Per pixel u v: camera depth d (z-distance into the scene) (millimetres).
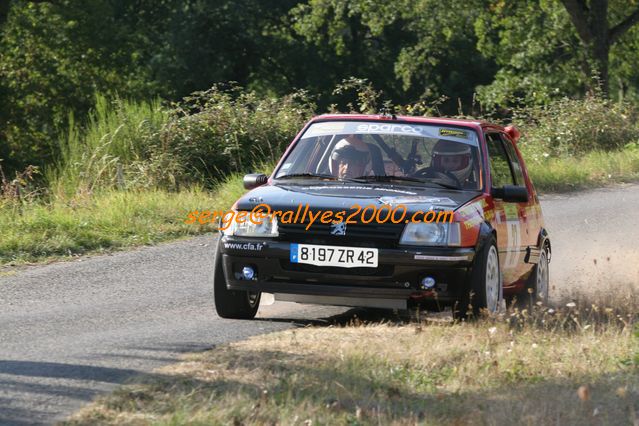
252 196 26609
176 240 44781
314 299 25734
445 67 176875
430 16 137875
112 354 22312
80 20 141750
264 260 25406
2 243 40438
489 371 20812
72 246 41375
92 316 27953
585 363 21656
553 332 24891
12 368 20812
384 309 29906
